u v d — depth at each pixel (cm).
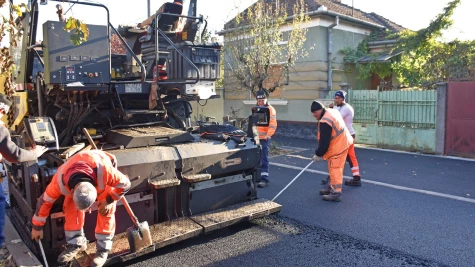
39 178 404
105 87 478
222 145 509
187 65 551
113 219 383
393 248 455
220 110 1692
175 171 462
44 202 360
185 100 597
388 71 1506
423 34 1330
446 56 1329
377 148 1188
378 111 1200
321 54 1394
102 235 373
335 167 629
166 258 434
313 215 570
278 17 1178
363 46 1548
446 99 1045
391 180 778
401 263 418
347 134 629
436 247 457
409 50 1352
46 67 452
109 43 486
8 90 485
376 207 605
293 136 1488
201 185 490
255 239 486
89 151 367
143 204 451
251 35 1161
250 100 1630
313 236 493
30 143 402
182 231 429
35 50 540
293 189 713
